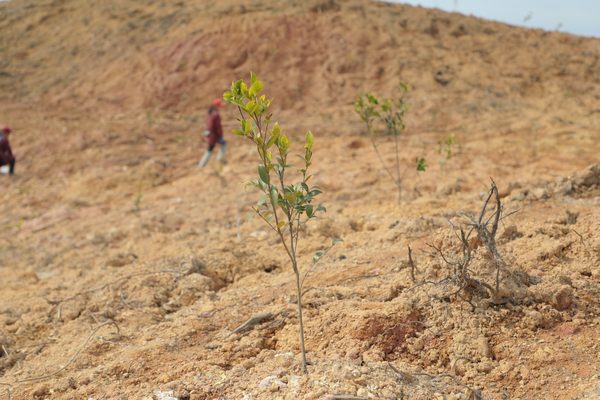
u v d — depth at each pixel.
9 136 14.91
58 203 11.11
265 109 3.10
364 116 7.66
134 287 5.42
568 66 18.70
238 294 4.81
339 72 18.11
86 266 6.89
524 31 21.58
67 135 14.84
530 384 3.10
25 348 4.64
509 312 3.62
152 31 21.83
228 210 8.69
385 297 4.06
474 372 3.24
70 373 3.93
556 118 13.97
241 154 12.91
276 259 5.75
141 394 3.38
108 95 18.88
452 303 3.75
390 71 17.83
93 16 24.25
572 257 4.36
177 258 6.13
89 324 4.86
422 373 3.26
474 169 9.52
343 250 5.61
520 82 17.45
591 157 9.96
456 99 16.03
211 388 3.31
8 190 12.06
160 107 17.69
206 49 19.36
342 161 11.27
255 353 3.78
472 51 19.39
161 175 12.01
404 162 10.62
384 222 6.37
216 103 12.29
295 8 20.95
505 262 4.03
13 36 23.62
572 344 3.35
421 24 20.56
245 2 22.06
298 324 3.95
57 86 19.94
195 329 4.19
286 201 3.20
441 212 6.12
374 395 2.98
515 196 6.07
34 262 7.59
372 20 20.52
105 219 9.40
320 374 3.22
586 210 5.30
